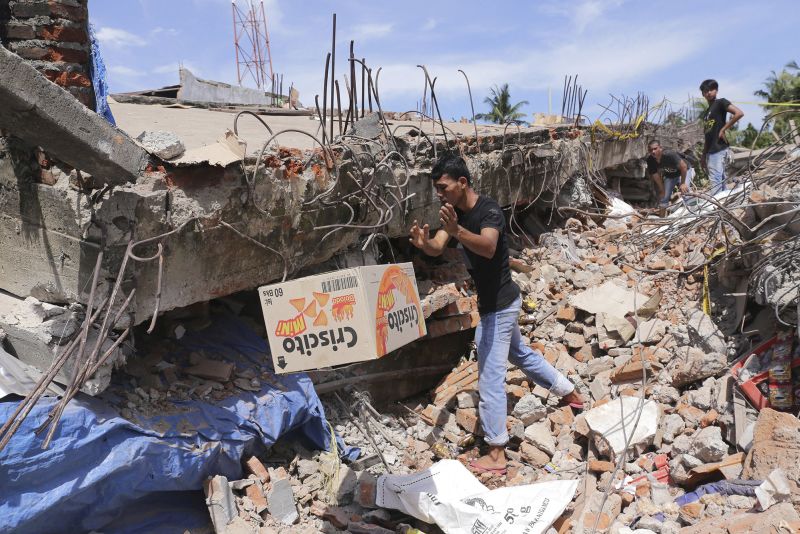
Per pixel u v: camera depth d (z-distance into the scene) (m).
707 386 4.38
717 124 8.95
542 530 3.28
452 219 3.59
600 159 8.98
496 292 4.07
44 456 2.89
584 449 4.32
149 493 3.46
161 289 3.18
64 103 2.66
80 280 3.26
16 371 3.17
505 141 6.60
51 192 3.25
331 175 4.34
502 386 4.14
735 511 3.27
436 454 4.49
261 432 3.74
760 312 4.72
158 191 3.20
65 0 3.66
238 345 4.30
